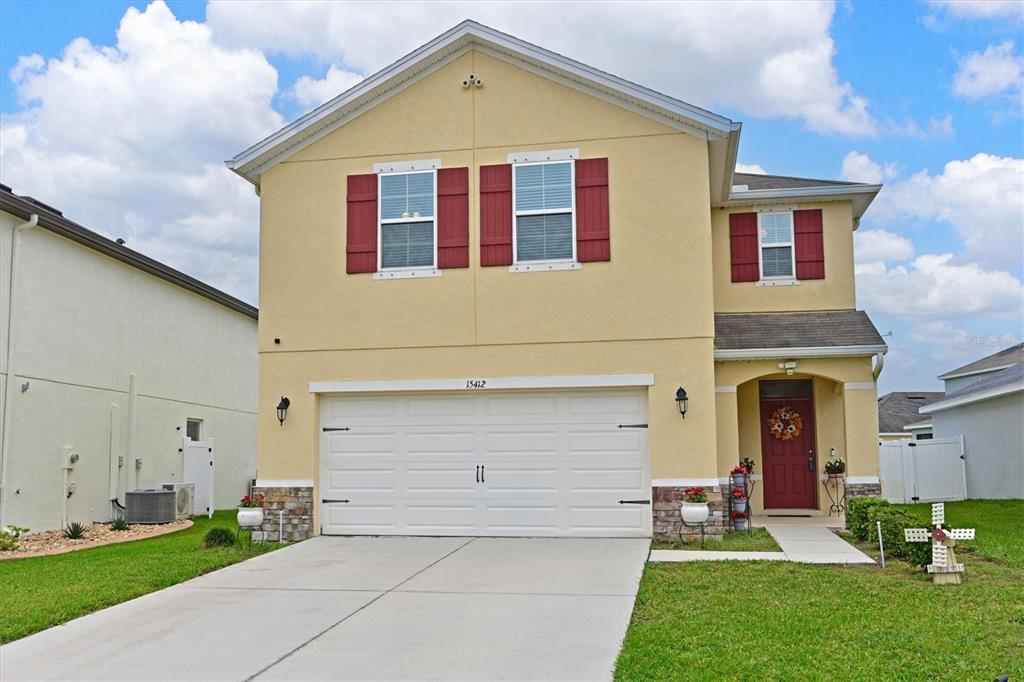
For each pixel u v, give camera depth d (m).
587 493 13.28
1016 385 18.34
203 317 22.12
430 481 13.75
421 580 10.52
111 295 18.05
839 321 15.92
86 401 17.11
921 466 21.16
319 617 8.91
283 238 14.30
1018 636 7.49
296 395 14.02
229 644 8.02
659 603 9.00
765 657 7.05
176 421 20.53
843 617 8.20
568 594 9.59
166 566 11.48
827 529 14.09
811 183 17.34
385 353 13.84
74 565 11.91
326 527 13.93
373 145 14.23
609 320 13.29
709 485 12.78
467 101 14.03
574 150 13.64
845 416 14.70
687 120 13.28
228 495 23.27
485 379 13.52
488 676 6.94
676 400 12.98
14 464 15.00
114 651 7.86
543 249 13.59
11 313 15.02
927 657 6.98
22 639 8.30
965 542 12.32
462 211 13.87
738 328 15.79
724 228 17.08
